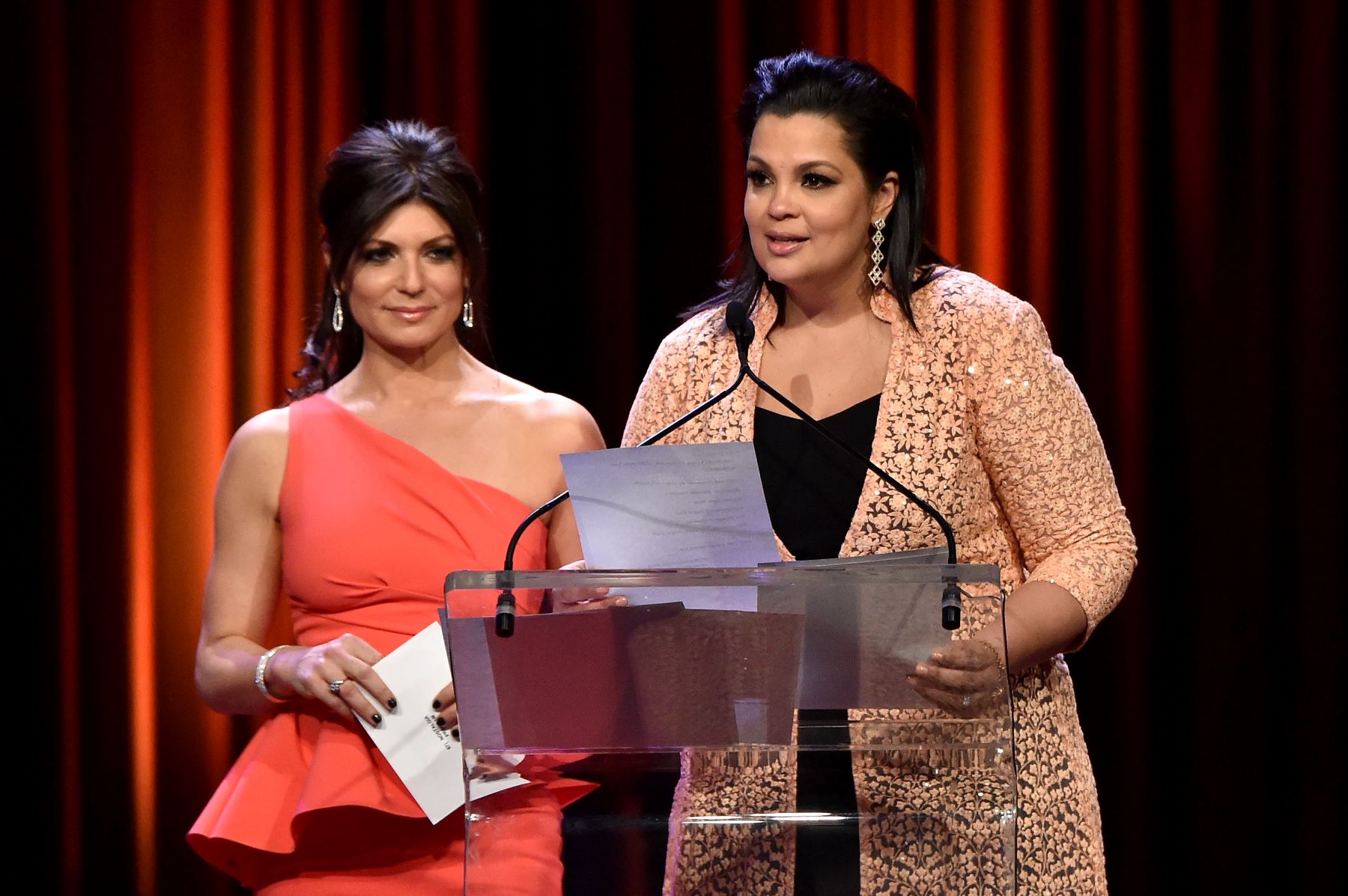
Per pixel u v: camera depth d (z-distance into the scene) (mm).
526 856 5258
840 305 7828
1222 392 14180
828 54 14266
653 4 14398
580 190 14344
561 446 8742
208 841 8172
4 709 14258
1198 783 14242
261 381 14594
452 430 8672
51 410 14383
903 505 7332
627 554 5922
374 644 8234
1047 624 6914
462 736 5324
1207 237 14148
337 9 14555
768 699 5289
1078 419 7500
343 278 8578
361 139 8648
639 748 5305
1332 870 14039
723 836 5258
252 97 14578
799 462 7602
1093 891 7289
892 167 7684
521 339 14367
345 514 8352
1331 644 14070
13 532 14312
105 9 14445
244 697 8242
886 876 5199
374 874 7965
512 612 5270
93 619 14484
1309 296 14047
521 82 14453
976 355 7473
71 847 14359
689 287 14297
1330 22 14008
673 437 7992
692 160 14312
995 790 5180
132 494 14523
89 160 14445
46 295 14367
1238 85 14102
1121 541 7359
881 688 5266
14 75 14320
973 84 14289
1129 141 14203
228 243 14586
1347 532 14047
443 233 8523
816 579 5246
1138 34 14172
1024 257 14234
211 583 8602
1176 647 14312
